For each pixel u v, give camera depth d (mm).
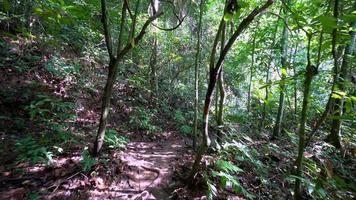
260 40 6430
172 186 3506
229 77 8984
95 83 6625
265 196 3521
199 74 8891
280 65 6402
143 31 3393
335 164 4492
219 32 2910
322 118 2439
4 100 4746
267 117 7234
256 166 4125
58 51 6391
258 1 5605
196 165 3348
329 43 2451
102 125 3711
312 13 3910
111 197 3156
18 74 5469
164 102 7836
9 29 5918
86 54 7109
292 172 3785
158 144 5336
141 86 7438
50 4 3232
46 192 3029
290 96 6781
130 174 3670
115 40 7559
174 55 8438
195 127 5125
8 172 3250
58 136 4188
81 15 2502
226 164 3293
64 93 5688
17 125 4367
